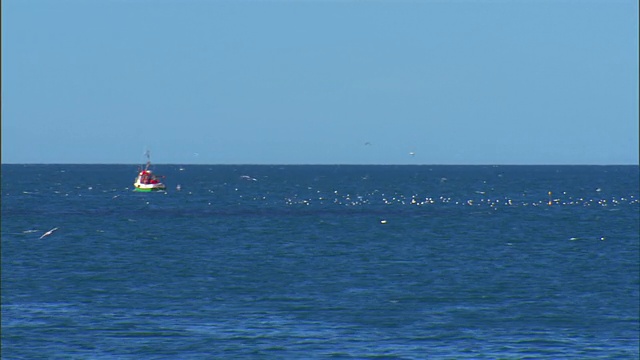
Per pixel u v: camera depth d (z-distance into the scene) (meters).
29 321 100.44
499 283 129.88
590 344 91.44
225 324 99.56
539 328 98.38
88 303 112.00
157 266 148.38
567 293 120.94
